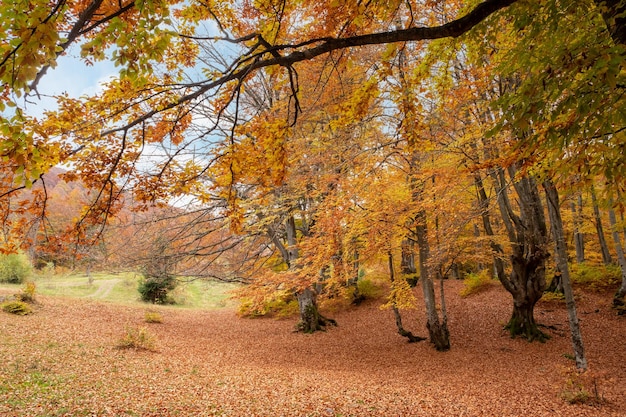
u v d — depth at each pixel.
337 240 9.73
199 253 15.31
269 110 8.46
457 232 10.04
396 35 2.91
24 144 2.45
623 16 3.12
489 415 7.14
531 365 11.07
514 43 5.64
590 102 3.13
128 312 20.34
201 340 15.89
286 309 21.91
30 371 8.73
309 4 4.41
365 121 8.61
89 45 2.28
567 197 13.94
